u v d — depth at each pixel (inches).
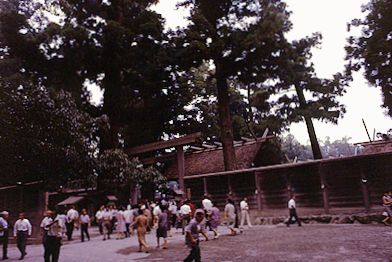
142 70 1188.5
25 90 821.2
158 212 524.4
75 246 617.0
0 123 756.6
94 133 1136.8
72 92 1144.8
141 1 1254.3
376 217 676.1
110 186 1035.3
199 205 964.0
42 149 806.5
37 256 517.3
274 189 855.1
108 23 1106.7
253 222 845.8
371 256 332.2
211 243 516.7
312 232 563.8
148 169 1105.4
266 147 1029.2
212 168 1093.8
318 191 792.9
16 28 1053.8
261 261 344.2
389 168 713.0
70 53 1091.9
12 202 813.2
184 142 1064.2
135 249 518.6
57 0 1125.1
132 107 1369.3
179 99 1374.3
